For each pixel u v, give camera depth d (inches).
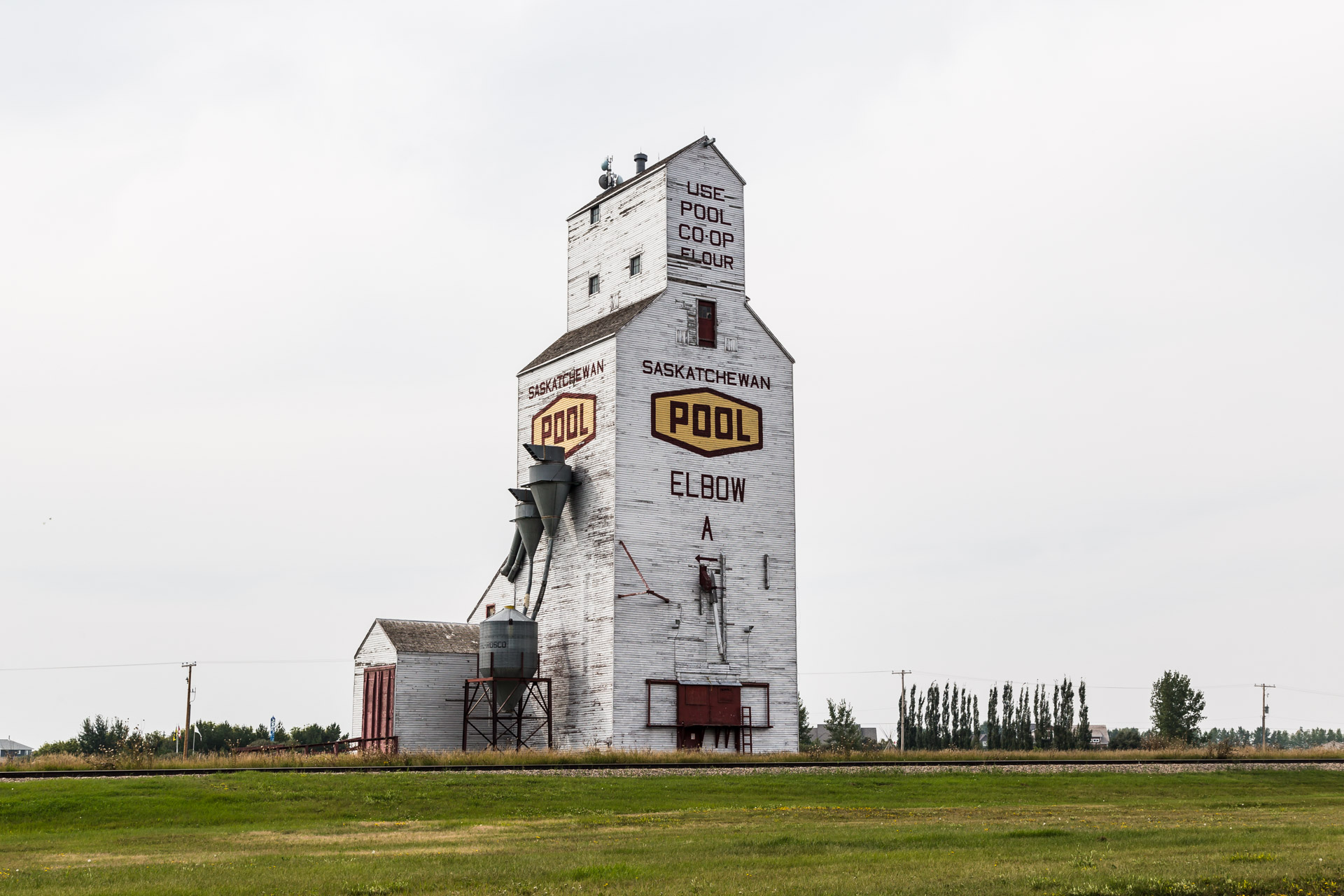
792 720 2738.7
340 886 852.0
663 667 2605.8
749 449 2805.1
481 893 824.9
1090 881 848.9
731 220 2903.5
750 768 2033.7
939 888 824.9
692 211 2847.0
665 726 2583.7
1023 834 1170.6
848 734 4813.0
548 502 2736.2
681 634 2637.8
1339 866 908.0
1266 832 1181.1
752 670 2709.2
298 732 4798.2
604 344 2714.1
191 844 1142.3
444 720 2787.9
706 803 1611.7
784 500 2832.2
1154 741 3341.5
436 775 1731.1
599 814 1448.1
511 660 2672.2
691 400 2753.4
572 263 3115.2
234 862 992.9
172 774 1728.6
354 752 2701.8
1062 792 1855.3
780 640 2760.8
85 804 1396.4
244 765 1941.4
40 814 1354.6
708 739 2640.3
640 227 2883.9
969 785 1892.2
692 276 2815.0
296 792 1519.4
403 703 2748.5
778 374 2883.9
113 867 961.5
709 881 856.3
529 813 1456.7
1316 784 2212.1
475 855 1025.5
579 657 2657.5
